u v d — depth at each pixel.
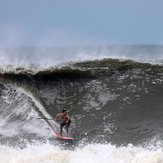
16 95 68.38
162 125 58.19
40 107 65.56
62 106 65.69
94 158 48.00
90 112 63.44
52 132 58.62
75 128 59.38
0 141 56.12
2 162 48.12
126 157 47.88
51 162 47.81
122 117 61.34
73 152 49.91
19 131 59.56
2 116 64.12
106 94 67.69
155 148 51.28
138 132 56.78
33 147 53.00
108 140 55.03
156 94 67.00
